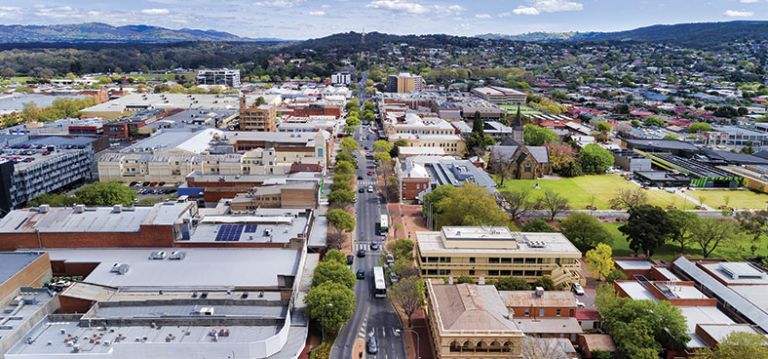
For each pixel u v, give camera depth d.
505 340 121.81
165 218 173.12
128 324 121.06
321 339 141.00
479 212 198.88
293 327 130.38
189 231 172.75
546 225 198.00
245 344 113.38
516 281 156.00
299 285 153.88
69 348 113.06
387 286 171.88
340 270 152.75
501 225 198.50
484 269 167.50
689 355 126.50
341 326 138.25
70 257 162.50
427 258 166.00
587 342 132.75
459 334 121.06
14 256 151.12
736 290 151.88
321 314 134.00
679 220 197.38
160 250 168.12
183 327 121.00
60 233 167.50
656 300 151.25
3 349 111.00
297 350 120.88
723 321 140.38
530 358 122.56
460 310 128.12
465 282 159.88
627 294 155.50
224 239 173.38
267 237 175.38
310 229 198.25
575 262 168.75
